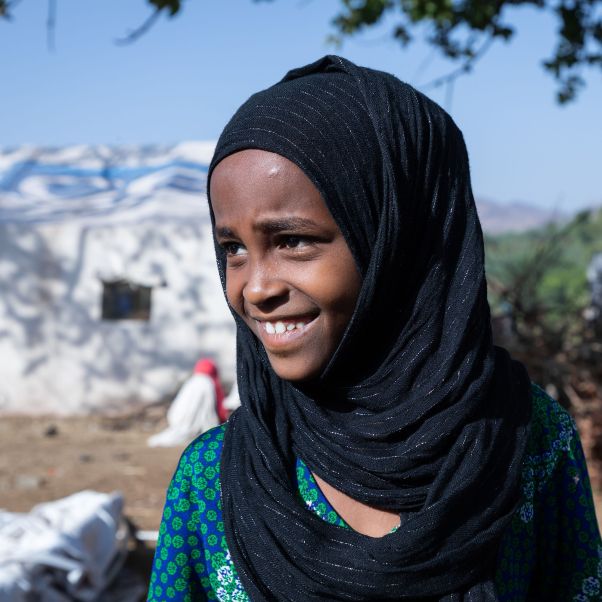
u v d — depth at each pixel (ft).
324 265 4.17
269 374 4.61
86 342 40.29
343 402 4.44
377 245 4.20
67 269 40.11
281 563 4.16
